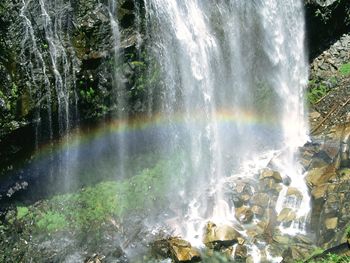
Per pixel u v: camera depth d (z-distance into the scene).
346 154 15.09
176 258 12.85
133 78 14.37
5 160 12.86
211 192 15.38
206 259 12.98
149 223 14.41
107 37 13.48
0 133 12.16
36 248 13.22
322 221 13.36
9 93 12.10
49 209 13.91
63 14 12.77
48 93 12.73
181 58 15.28
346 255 11.42
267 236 13.65
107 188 14.85
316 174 15.09
